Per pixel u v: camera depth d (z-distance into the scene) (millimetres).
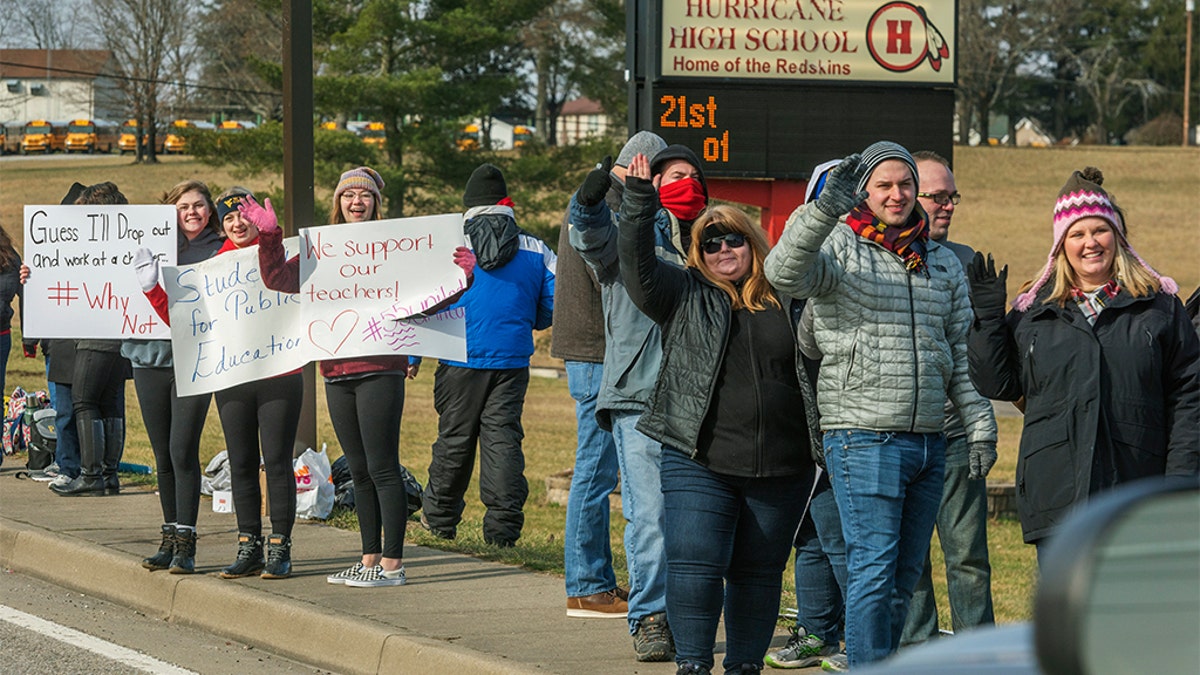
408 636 10664
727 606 9375
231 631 12023
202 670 10828
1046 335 8469
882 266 8766
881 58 27359
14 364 43562
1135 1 177000
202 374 12773
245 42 105938
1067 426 8320
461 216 12516
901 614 8938
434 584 12875
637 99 27031
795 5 27016
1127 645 2756
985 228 115188
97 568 13656
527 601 12164
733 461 8914
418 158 70188
